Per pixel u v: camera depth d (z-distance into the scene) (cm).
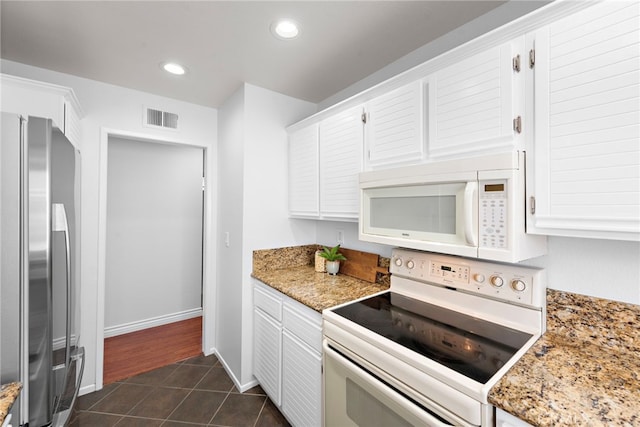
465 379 86
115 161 303
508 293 120
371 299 158
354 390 123
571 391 80
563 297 112
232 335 233
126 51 171
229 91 229
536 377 86
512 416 77
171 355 266
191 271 355
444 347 105
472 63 112
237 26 148
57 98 153
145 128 230
